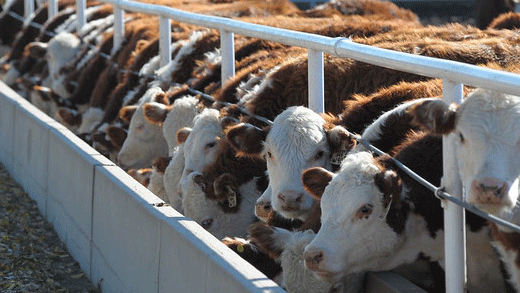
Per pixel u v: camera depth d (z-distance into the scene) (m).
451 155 4.96
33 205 10.91
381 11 15.38
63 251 9.16
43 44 16.48
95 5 18.92
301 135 6.70
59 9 19.78
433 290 6.20
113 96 12.98
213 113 8.28
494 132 4.70
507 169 4.64
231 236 8.01
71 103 15.11
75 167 8.92
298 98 8.12
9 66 19.22
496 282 5.94
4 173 12.67
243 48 10.75
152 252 6.64
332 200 5.57
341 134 6.60
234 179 7.86
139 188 7.33
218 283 5.43
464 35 9.67
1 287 7.84
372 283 5.66
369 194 5.46
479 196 4.62
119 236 7.44
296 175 6.64
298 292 5.82
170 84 10.99
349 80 8.32
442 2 19.72
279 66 8.48
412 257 5.71
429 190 5.63
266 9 15.54
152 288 6.62
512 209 4.97
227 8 15.59
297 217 6.69
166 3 17.39
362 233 5.50
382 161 5.73
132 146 10.46
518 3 17.88
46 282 8.09
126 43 14.30
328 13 15.16
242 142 7.04
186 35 12.41
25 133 11.60
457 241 4.99
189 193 8.00
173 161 8.64
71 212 9.05
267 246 6.07
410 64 5.18
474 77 4.59
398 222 5.54
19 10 21.89
